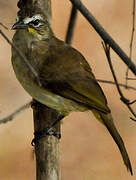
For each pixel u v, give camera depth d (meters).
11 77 15.32
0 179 13.75
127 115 15.18
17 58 10.05
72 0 8.17
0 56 15.54
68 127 14.91
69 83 10.28
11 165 13.97
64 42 10.69
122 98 7.94
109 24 16.58
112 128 10.30
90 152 14.52
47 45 10.41
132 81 15.70
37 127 9.81
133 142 14.80
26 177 13.88
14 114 7.49
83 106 10.54
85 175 14.02
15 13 13.17
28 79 10.09
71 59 10.44
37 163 9.63
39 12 10.04
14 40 10.18
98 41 16.03
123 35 16.42
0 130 14.44
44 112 9.99
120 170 14.17
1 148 14.17
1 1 12.28
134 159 14.41
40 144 9.62
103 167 14.19
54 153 9.59
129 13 16.58
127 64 8.17
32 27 10.09
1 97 14.90
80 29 16.16
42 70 10.30
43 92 10.17
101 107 10.27
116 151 14.55
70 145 14.59
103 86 15.46
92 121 15.09
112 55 16.02
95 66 15.67
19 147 14.24
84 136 14.80
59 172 9.61
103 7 16.69
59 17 16.06
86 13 8.19
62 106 10.38
